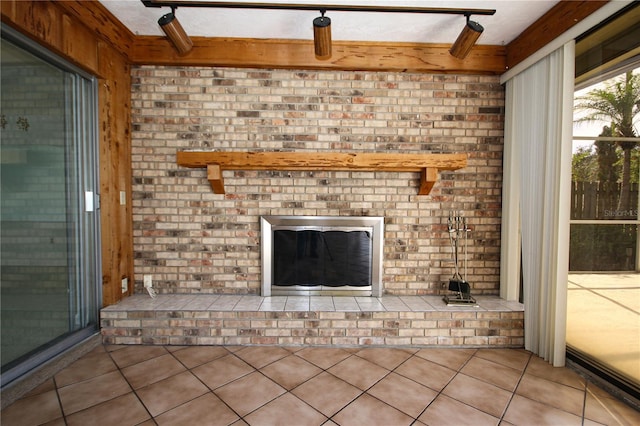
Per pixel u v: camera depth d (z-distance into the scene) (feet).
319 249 9.50
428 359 7.58
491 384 6.55
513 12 7.43
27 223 6.44
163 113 9.23
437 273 9.53
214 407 5.74
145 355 7.61
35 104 6.58
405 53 8.98
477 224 9.50
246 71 9.26
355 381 6.60
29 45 6.23
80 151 7.76
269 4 7.03
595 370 6.70
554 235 7.35
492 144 9.46
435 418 5.52
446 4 7.23
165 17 6.97
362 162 8.66
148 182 9.29
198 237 9.42
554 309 7.35
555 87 7.35
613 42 6.68
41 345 6.75
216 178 8.60
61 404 5.81
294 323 8.21
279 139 9.33
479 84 9.38
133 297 9.10
